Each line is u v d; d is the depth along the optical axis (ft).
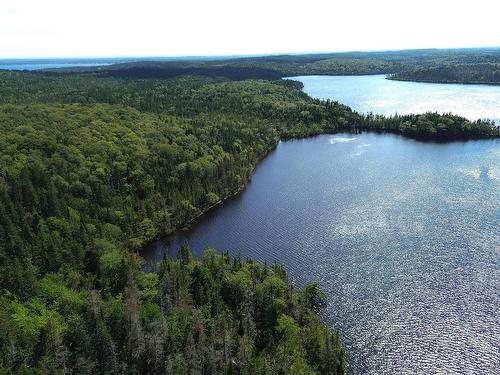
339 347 299.38
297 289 367.25
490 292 358.02
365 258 414.82
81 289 324.80
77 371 245.86
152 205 499.10
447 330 320.09
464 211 508.53
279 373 276.41
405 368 290.76
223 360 274.98
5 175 444.14
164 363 260.21
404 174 654.12
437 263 401.90
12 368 236.84
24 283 300.40
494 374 281.54
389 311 341.62
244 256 429.38
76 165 529.45
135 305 299.58
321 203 555.69
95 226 426.10
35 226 388.57
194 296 326.44
